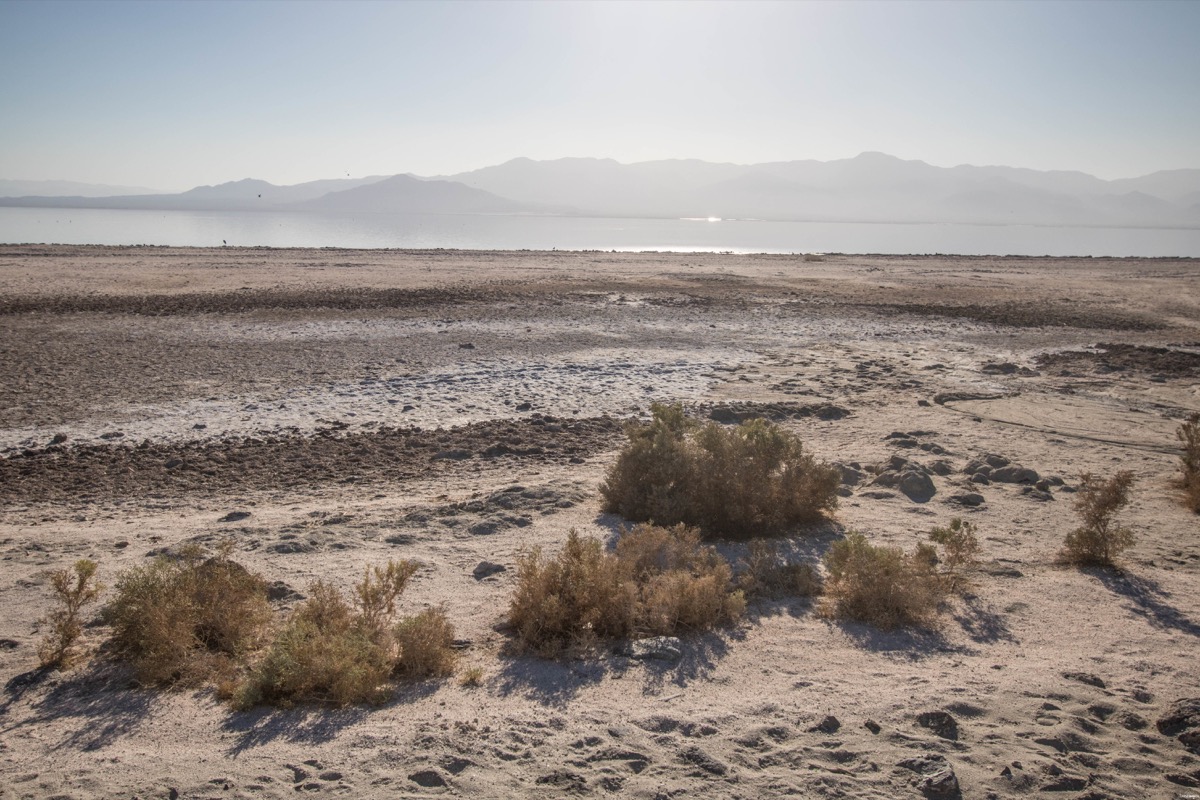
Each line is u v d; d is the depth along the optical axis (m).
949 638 5.55
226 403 13.34
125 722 4.34
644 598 5.93
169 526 7.81
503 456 10.77
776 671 5.02
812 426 12.55
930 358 19.16
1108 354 19.92
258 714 4.44
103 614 5.39
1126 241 149.38
